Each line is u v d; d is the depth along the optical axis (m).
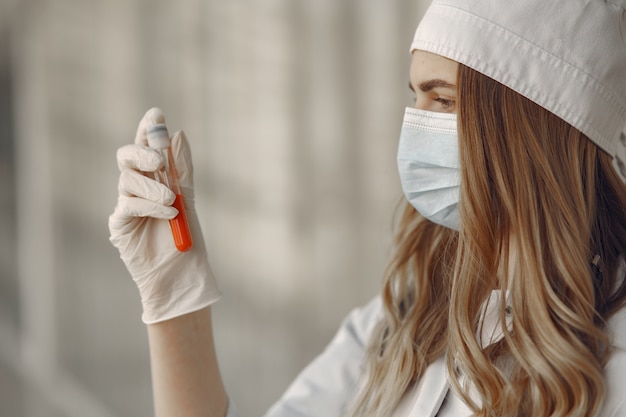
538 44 1.14
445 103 1.22
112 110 5.42
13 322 7.62
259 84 3.84
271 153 3.77
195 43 4.41
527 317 1.13
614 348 1.11
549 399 1.09
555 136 1.15
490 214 1.16
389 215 3.04
